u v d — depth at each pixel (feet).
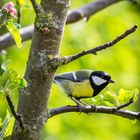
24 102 19.07
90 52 18.71
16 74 17.35
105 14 54.29
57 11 18.85
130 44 54.95
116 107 21.44
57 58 18.81
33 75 18.98
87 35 51.93
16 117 18.15
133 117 21.52
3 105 22.15
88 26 52.34
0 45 36.17
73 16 38.60
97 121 52.90
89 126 52.42
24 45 48.73
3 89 17.13
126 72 53.83
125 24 55.11
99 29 53.16
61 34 19.03
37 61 18.90
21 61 48.34
